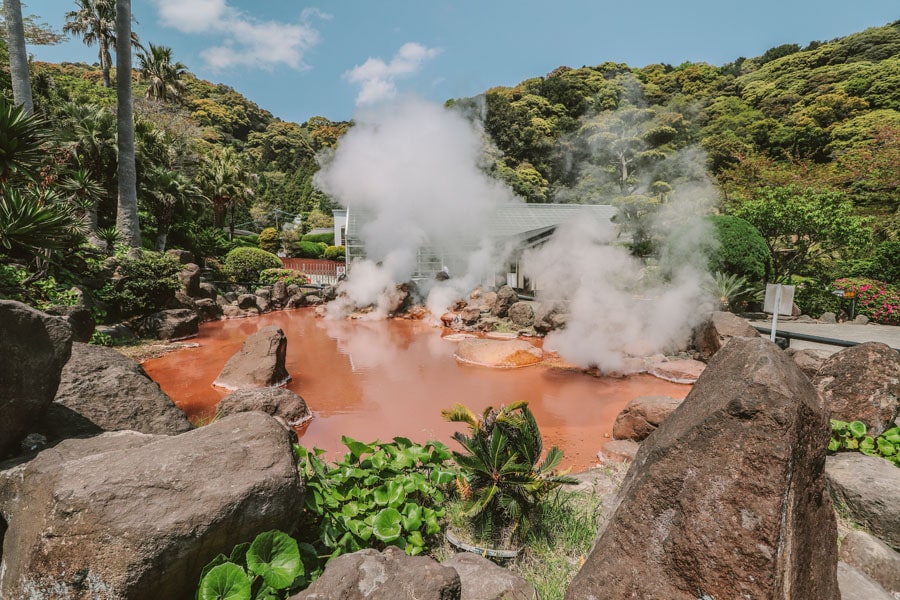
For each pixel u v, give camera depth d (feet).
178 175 69.77
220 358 29.60
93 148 56.08
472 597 7.61
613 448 15.78
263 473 6.90
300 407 19.21
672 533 6.10
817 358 21.62
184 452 6.85
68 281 33.06
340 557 7.18
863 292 45.47
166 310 36.63
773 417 5.74
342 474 9.84
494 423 10.23
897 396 14.25
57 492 5.98
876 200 69.62
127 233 48.98
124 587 5.61
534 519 10.11
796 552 5.63
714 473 5.94
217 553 6.42
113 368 11.35
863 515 10.87
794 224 50.57
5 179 26.61
